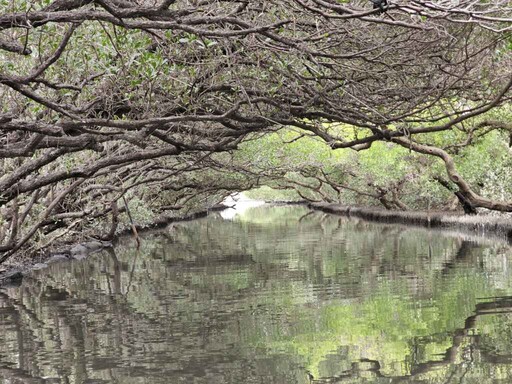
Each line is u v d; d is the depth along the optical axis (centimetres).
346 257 2508
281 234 3891
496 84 1797
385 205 4797
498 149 3472
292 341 1241
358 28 1258
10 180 1534
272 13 1080
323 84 1597
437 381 987
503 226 3030
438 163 3594
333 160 4772
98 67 1142
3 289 2080
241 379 1026
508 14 1334
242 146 3472
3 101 1316
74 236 3253
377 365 1076
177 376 1052
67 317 1550
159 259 2750
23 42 1087
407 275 1969
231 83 1486
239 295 1748
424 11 865
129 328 1399
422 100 1664
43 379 1061
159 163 2745
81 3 956
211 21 980
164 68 1131
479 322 1326
